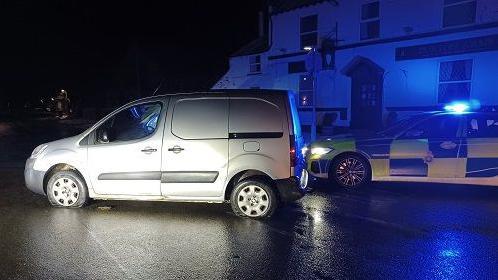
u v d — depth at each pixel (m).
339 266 4.41
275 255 4.71
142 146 6.23
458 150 7.52
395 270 4.30
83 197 6.52
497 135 7.49
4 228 5.61
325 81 18.14
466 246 4.96
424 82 14.96
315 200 7.20
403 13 15.31
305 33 18.91
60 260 4.55
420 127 7.81
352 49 17.03
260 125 6.05
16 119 30.97
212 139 6.09
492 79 13.34
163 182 6.19
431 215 6.26
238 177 6.20
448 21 14.35
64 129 21.83
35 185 6.71
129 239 5.20
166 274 4.22
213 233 5.44
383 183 8.56
